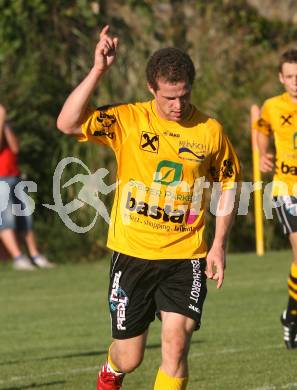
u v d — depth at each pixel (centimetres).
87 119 1677
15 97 5175
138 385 2150
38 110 5200
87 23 5512
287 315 2527
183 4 5744
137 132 1694
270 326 2938
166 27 5625
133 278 1703
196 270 1691
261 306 3331
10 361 2472
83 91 1636
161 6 5719
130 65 5388
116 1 5641
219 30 5728
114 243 1727
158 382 1623
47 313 3291
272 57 5728
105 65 1620
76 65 5425
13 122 5084
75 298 3625
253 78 5550
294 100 2575
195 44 5588
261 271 4266
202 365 2348
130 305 1711
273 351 2523
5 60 5328
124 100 5275
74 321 3127
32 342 2762
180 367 1628
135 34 5528
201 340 2712
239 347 2595
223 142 1719
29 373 2303
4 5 5378
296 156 2553
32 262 4425
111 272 1730
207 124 1712
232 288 3766
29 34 5381
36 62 5325
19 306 3450
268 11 6384
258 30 5869
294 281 2503
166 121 1698
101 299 3597
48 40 5425
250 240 5353
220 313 3197
